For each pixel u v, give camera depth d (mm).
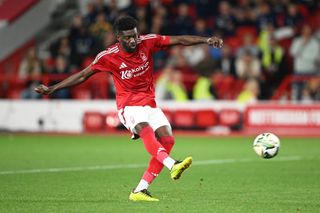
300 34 74938
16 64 86375
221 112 69188
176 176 27047
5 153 51531
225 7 76438
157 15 76312
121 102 28969
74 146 57562
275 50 70500
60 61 74812
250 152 52312
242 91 70500
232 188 33281
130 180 36500
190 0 81438
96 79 74812
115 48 28734
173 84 71125
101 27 76938
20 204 28109
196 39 28688
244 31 76000
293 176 38125
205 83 70688
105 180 36438
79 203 28344
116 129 71062
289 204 28156
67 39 78062
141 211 26250
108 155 50188
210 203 28344
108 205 27766
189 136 67250
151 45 28781
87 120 71875
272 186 34000
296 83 70688
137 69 28625
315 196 30547
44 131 73000
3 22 85625
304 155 49938
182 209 26766
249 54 71062
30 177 37594
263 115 67938
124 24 27781
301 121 66812
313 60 71312
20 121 73688
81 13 89062
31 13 87375
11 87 79500
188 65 73812
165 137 28547
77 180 36375
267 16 76125
